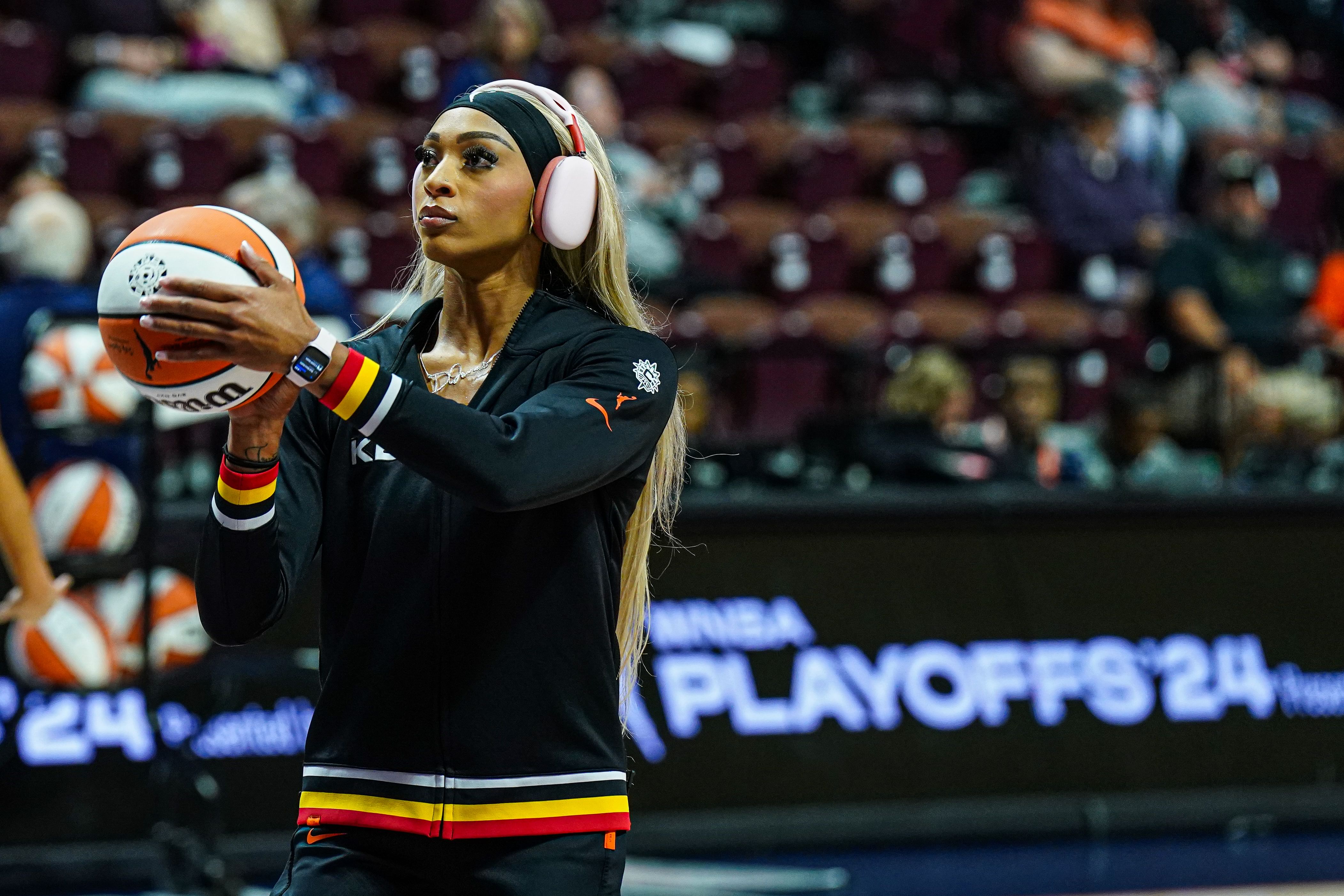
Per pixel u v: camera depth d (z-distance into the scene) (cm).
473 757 454
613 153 1953
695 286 1752
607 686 474
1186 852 1152
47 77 2109
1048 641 1195
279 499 467
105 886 1010
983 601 1191
